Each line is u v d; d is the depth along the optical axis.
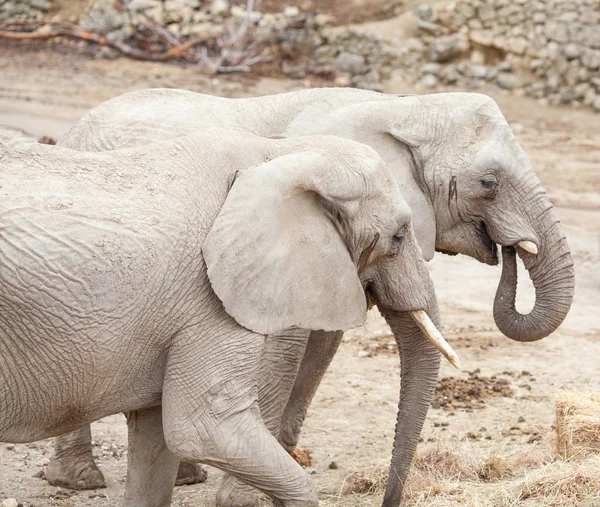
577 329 16.33
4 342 6.68
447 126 10.15
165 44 39.38
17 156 6.97
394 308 8.20
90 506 9.52
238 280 7.12
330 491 9.91
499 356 14.91
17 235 6.60
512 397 13.07
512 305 10.55
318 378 10.23
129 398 7.39
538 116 35.16
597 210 25.27
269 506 9.52
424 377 8.95
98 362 6.98
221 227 7.12
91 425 11.79
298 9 39.88
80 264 6.73
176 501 9.73
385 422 12.25
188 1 40.00
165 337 7.20
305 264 7.39
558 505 8.90
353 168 7.59
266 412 8.97
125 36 39.91
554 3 36.97
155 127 9.94
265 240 7.18
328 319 7.54
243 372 7.30
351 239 7.69
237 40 38.72
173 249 7.06
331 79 37.78
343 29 38.31
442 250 10.67
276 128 9.97
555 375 14.07
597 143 32.22
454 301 17.88
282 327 7.31
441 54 37.72
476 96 10.34
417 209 10.02
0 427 7.00
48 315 6.68
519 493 9.19
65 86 34.22
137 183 7.17
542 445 10.84
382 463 10.17
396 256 8.05
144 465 8.27
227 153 7.51
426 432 11.66
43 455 10.86
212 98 10.32
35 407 6.99
